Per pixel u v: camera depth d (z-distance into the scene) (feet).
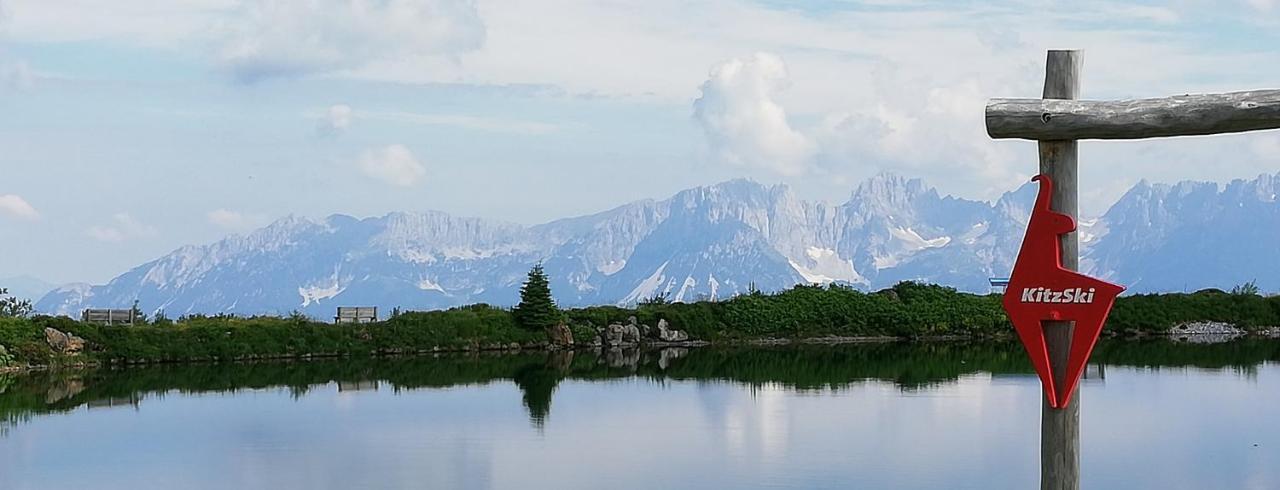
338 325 163.84
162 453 87.10
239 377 134.82
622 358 158.71
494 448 88.07
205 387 125.08
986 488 74.28
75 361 144.15
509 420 100.53
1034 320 40.55
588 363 151.23
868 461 82.17
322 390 122.01
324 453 86.63
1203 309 193.98
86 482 78.54
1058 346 40.70
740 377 132.46
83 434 95.25
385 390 121.70
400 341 163.32
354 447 88.84
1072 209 40.52
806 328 186.19
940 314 190.80
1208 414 100.22
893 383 125.39
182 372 140.05
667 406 108.27
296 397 116.37
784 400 111.65
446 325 168.14
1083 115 39.58
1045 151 40.70
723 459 83.30
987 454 84.17
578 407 107.96
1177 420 97.30
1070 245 40.68
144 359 147.84
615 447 88.07
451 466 81.87
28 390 122.83
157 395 118.42
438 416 102.94
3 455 86.89
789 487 74.90
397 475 79.36
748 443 89.15
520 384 126.62
